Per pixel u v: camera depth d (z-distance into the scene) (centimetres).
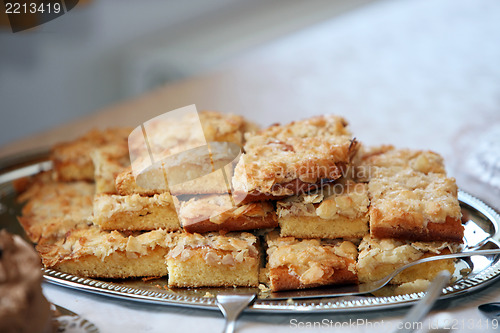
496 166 77
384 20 136
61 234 66
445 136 85
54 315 58
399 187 64
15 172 76
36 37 121
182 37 145
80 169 74
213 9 149
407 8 145
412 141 84
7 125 124
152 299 59
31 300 52
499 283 61
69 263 62
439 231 62
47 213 69
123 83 140
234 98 96
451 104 93
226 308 57
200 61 133
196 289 61
